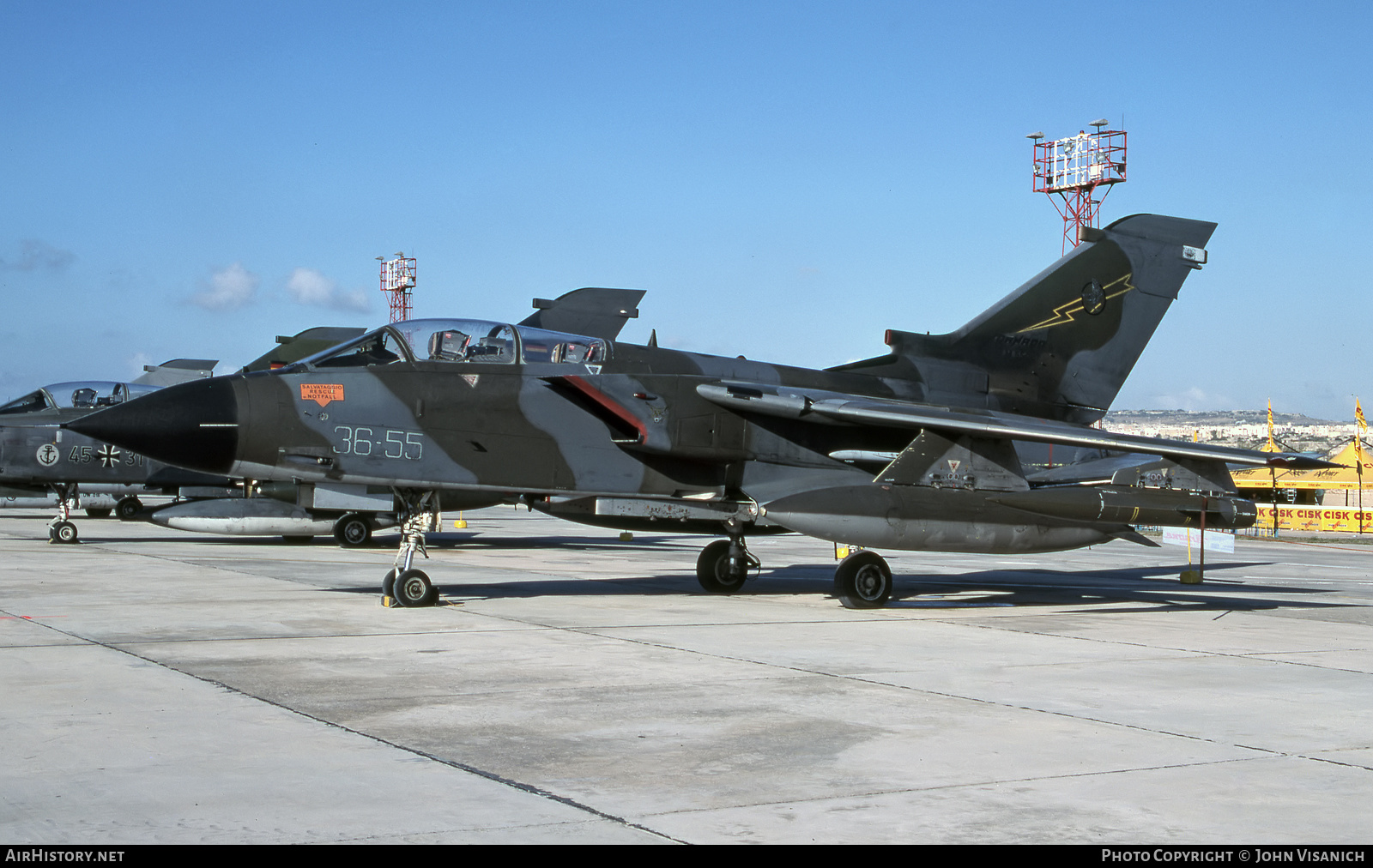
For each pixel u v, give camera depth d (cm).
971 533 1294
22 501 4409
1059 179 4112
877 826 483
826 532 1241
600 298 2720
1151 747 632
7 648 906
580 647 961
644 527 1477
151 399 1149
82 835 454
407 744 611
